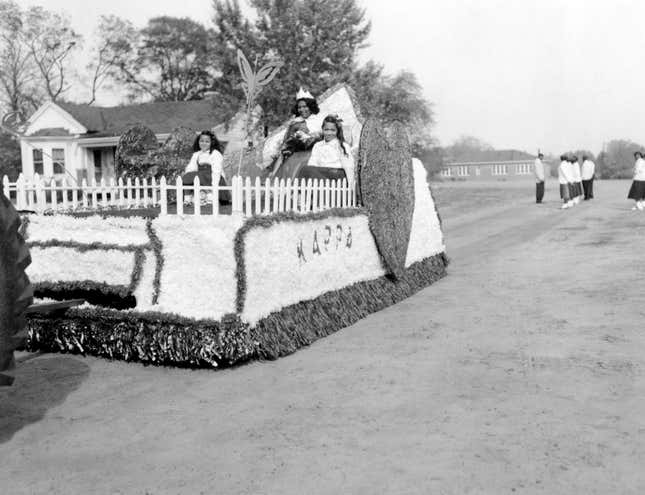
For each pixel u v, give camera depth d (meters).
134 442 4.29
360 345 6.52
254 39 30.75
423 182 10.79
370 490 3.53
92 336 6.27
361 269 8.23
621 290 8.75
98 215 6.45
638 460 3.78
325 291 7.30
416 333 6.94
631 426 4.27
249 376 5.60
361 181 8.26
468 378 5.36
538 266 11.38
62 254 6.39
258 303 5.96
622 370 5.41
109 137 38.62
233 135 36.28
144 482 3.73
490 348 6.22
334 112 10.66
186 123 39.56
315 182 7.43
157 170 10.66
